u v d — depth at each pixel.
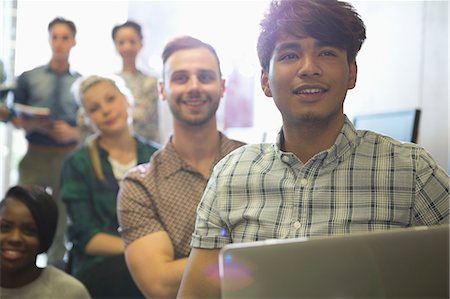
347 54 1.23
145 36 5.23
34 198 1.92
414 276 0.82
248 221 1.29
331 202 1.24
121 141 2.82
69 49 4.31
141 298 2.11
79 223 2.63
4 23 4.98
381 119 2.65
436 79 3.51
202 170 1.92
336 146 1.25
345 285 0.81
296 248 0.81
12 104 4.27
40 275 1.93
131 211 1.86
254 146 1.37
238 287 0.81
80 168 2.71
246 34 4.82
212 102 1.91
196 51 1.93
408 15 3.76
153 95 4.18
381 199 1.23
